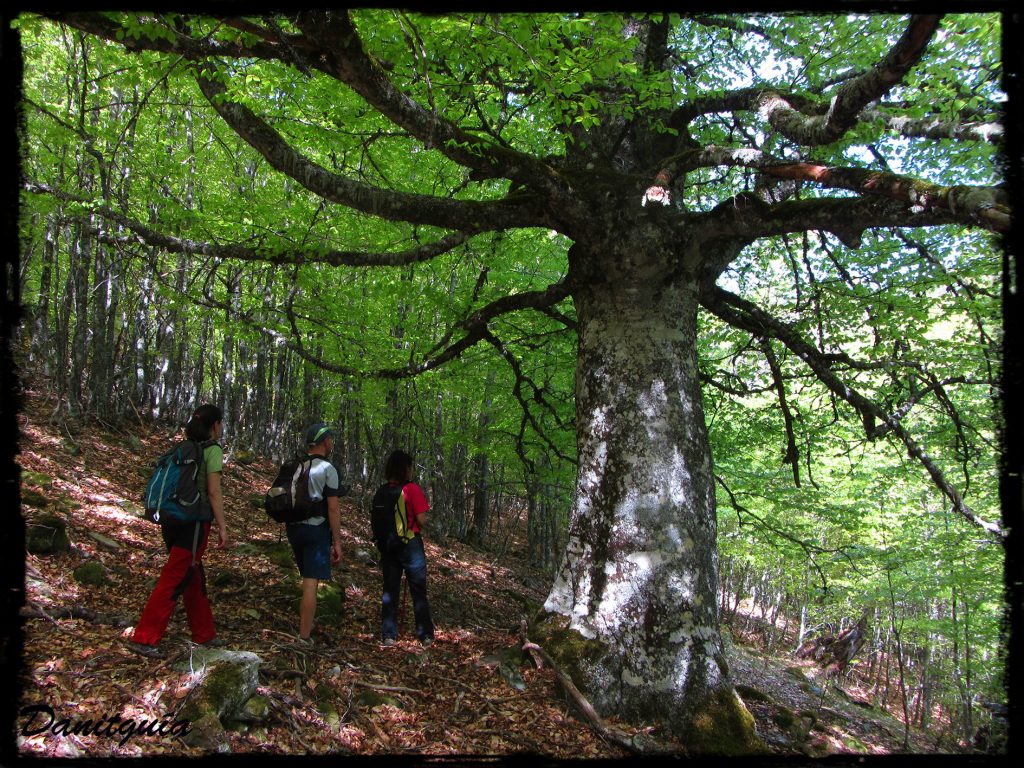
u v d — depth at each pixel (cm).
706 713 499
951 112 466
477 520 1636
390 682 471
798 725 643
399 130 736
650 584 528
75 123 701
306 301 827
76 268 1090
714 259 630
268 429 1612
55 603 432
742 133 732
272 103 699
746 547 1609
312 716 394
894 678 2073
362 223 826
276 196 873
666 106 558
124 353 1312
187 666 372
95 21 404
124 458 1000
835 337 750
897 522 1239
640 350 584
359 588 719
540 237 928
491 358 937
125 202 843
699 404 597
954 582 1096
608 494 560
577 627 538
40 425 945
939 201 393
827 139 465
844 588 1591
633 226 569
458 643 597
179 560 398
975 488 974
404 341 959
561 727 467
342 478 1479
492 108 719
